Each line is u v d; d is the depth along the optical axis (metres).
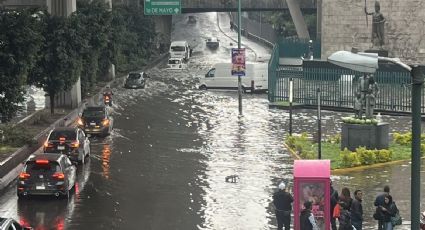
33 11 47.69
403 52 103.19
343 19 105.81
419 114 18.97
